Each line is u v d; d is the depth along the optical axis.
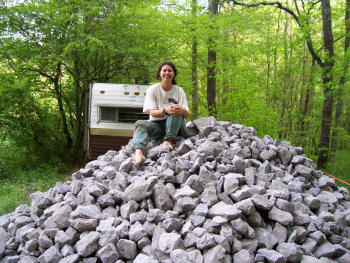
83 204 2.66
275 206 2.47
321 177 3.27
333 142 10.29
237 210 2.21
